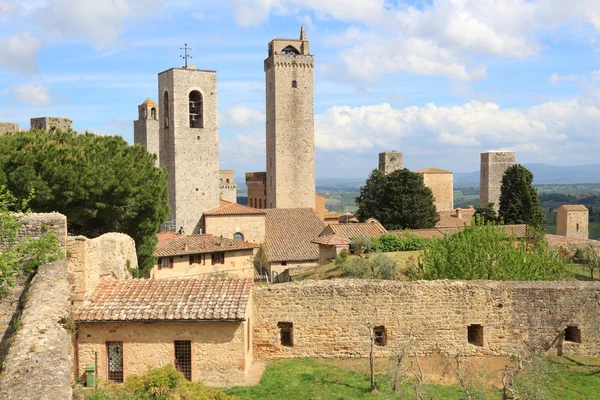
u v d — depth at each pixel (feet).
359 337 88.12
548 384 78.38
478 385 76.95
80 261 72.43
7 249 62.49
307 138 351.25
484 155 417.90
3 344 58.39
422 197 255.09
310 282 89.92
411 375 80.38
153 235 132.87
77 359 71.77
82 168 106.63
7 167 101.50
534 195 280.51
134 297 75.92
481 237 109.09
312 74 349.82
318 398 70.33
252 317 85.46
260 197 378.32
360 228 188.24
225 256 182.60
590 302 90.38
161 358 73.10
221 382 73.92
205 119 254.06
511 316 90.07
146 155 135.23
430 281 89.92
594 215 511.81
